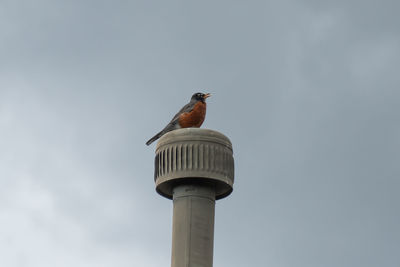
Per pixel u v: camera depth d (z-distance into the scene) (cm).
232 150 1138
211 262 1069
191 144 1094
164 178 1102
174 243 1074
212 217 1097
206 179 1091
